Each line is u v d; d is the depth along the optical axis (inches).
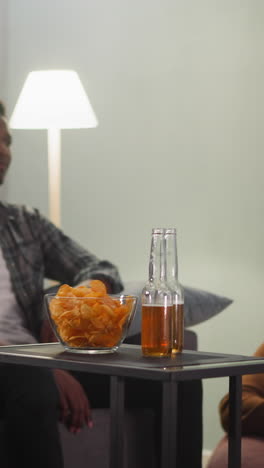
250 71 127.2
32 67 151.6
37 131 148.9
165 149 135.5
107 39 142.8
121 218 139.9
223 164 129.4
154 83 137.1
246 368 59.5
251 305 126.2
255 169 126.2
